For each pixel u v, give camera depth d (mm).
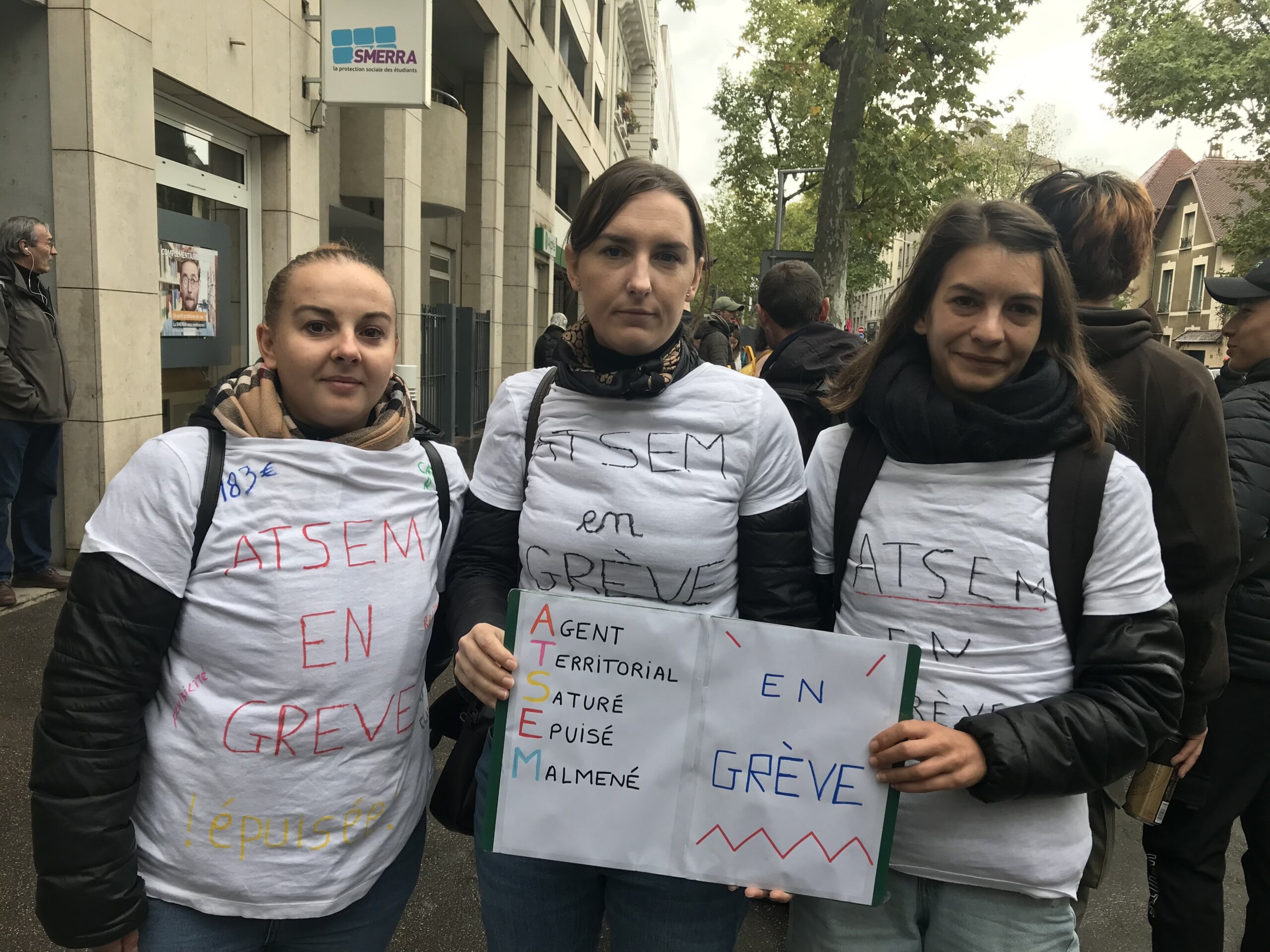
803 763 1446
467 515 1701
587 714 1467
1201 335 40375
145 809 1413
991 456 1473
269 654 1391
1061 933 1497
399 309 10461
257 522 1401
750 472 1587
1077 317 1588
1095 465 1453
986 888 1493
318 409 1478
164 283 6184
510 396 1690
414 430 1657
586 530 1527
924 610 1512
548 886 1598
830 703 1439
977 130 11781
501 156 14641
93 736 1321
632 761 1467
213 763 1392
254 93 7004
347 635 1435
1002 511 1474
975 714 1469
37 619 4520
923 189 12344
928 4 9695
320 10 7660
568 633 1463
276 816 1413
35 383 4613
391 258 10469
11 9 5012
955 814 1473
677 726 1463
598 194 1511
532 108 16891
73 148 5109
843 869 1441
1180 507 1768
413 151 10648
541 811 1472
